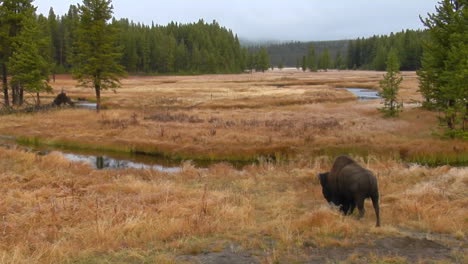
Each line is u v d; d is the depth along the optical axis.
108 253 6.57
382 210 9.73
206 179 14.91
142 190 12.05
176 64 143.25
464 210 9.27
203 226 7.94
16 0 40.91
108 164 21.44
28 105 43.00
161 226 7.89
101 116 36.06
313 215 8.46
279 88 71.44
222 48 165.88
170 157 23.62
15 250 6.29
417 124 29.67
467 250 6.68
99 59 37.34
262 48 183.62
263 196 11.91
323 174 9.94
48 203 10.02
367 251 6.65
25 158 17.80
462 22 25.47
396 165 16.69
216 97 54.41
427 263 6.06
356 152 22.42
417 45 131.50
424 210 9.25
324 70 181.12
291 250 6.66
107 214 8.93
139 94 60.88
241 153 23.03
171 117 35.00
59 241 6.87
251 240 7.19
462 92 22.59
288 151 23.00
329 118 33.91
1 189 11.66
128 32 131.88
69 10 138.25
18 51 40.28
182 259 6.27
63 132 29.25
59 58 120.06
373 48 178.38
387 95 34.12
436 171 14.50
